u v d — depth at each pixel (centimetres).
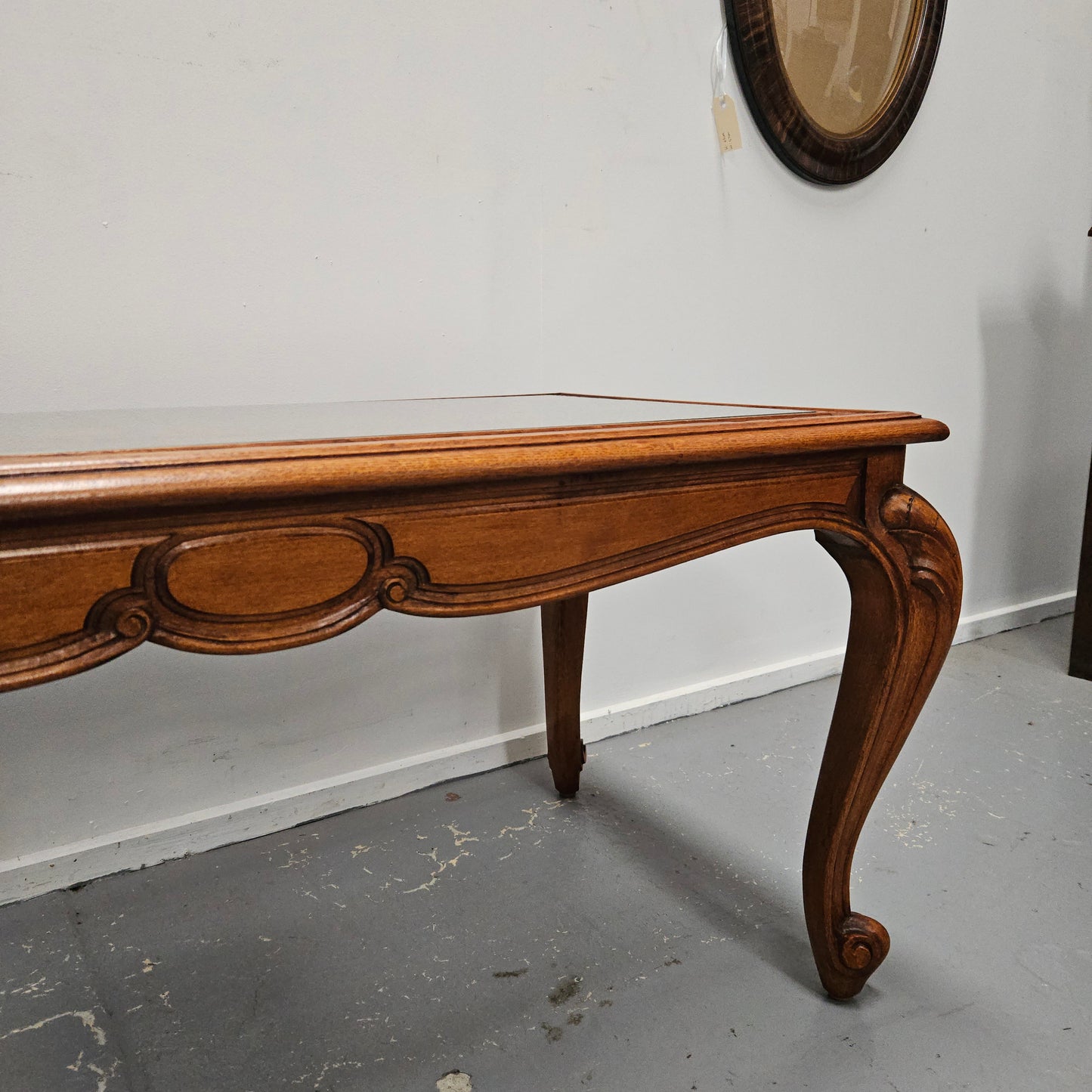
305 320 135
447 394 151
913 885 128
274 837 142
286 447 58
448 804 153
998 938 116
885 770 98
